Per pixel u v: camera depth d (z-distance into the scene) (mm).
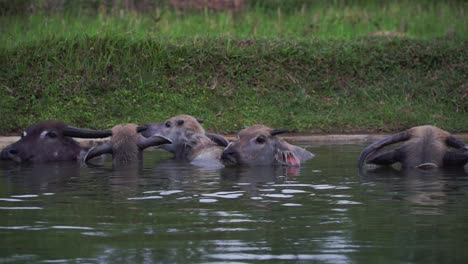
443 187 31203
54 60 61500
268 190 30453
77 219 24328
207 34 66438
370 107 61500
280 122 57812
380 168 38250
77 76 60625
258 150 40312
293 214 25156
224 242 21219
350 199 28172
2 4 71625
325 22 74500
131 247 20688
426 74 65688
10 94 58656
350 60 65625
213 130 56406
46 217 24688
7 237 21828
